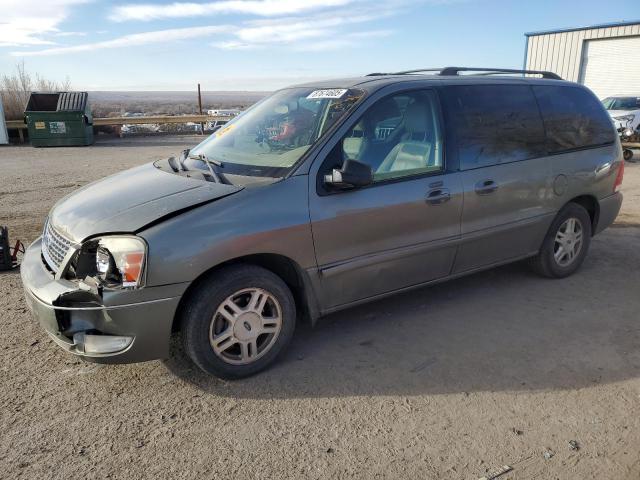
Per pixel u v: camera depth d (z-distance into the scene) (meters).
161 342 3.02
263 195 3.23
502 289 4.78
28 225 7.13
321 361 3.55
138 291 2.88
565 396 3.14
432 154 3.91
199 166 3.79
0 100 19.94
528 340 3.83
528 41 27.55
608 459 2.61
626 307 4.40
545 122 4.62
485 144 4.18
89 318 2.95
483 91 4.29
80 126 19.23
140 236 2.89
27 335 3.92
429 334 3.93
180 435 2.81
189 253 2.95
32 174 11.89
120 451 2.68
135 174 3.98
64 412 3.00
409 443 2.73
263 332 3.35
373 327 4.04
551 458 2.62
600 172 4.99
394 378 3.35
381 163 3.68
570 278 5.05
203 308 3.09
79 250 2.99
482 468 2.55
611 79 24.78
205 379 3.34
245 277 3.18
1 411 3.00
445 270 4.12
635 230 6.80
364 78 4.14
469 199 4.04
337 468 2.56
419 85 3.96
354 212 3.49
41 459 2.62
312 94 4.09
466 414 2.97
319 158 3.44
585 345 3.75
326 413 2.99
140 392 3.20
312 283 3.45
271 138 3.83
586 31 25.03
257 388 3.24
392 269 3.78
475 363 3.52
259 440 2.76
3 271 5.28
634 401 3.08
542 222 4.63
